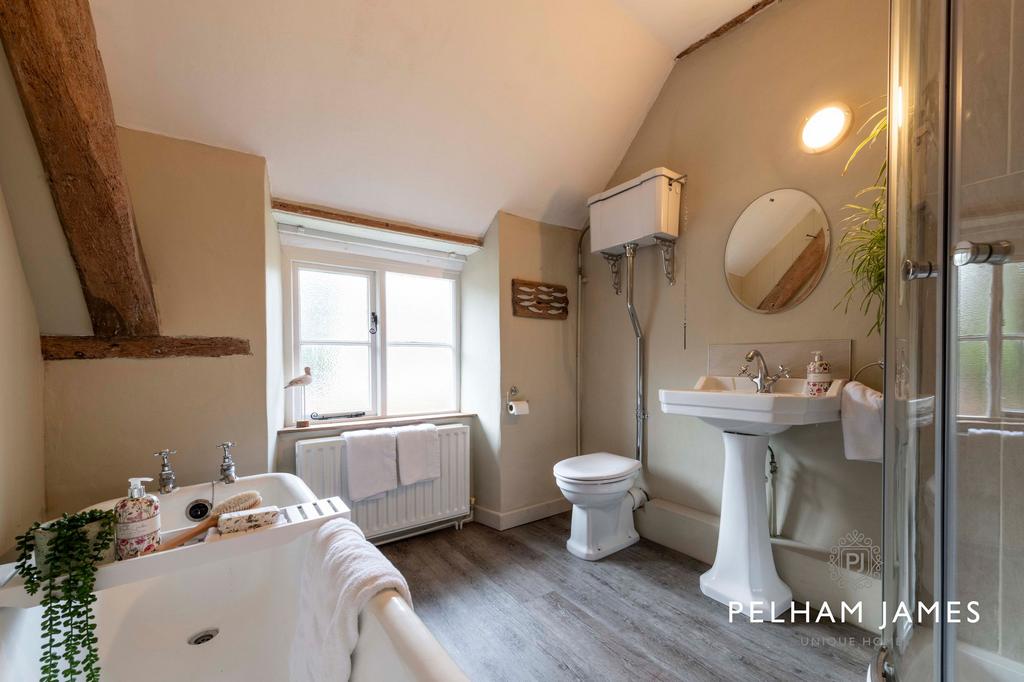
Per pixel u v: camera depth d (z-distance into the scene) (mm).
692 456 2254
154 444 1552
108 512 974
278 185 1970
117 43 1374
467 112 2023
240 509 1231
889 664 1049
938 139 869
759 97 1992
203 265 1646
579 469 2131
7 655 859
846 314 1701
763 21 1978
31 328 1322
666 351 2395
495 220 2596
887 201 1087
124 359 1507
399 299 2684
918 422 942
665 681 1317
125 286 1405
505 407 2576
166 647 1208
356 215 2256
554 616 1651
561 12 1864
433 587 1869
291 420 2277
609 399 2742
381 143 1988
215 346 1662
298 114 1747
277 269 2129
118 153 1218
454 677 642
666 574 1959
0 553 1098
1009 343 887
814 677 1320
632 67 2234
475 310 2760
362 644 858
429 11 1653
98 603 1146
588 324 2906
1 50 1024
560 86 2119
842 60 1728
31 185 1196
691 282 2270
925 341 918
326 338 2428
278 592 1328
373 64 1714
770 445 1895
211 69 1523
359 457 2143
